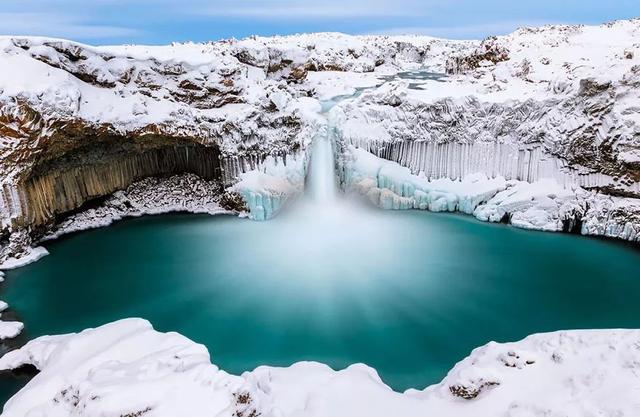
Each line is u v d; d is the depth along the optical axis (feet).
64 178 77.25
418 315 55.52
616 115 72.54
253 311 56.85
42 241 75.46
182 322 54.60
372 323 54.08
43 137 67.82
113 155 84.07
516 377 37.17
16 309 57.36
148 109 81.56
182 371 35.99
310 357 48.01
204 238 78.13
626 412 31.30
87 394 32.81
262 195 83.82
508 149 83.76
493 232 79.05
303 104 105.70
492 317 54.80
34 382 38.06
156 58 84.23
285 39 185.16
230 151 84.43
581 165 77.82
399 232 80.12
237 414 33.30
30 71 69.62
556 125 78.89
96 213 84.17
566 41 131.23
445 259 70.13
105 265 68.85
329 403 35.96
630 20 160.15
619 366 35.27
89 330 44.80
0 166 64.59
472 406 35.58
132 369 36.19
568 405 33.04
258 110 86.43
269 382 39.32
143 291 61.57
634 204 72.59
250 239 77.82
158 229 81.76
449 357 47.62
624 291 59.93
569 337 39.93
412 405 36.52
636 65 73.20
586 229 75.97
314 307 57.72
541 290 60.80
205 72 85.40
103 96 78.59
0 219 65.77
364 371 41.86
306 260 70.64
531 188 81.20
